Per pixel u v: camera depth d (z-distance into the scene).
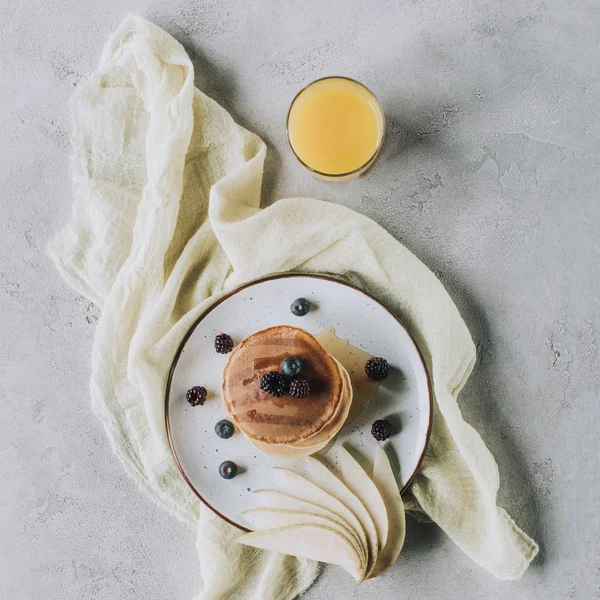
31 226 0.90
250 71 0.88
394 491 0.81
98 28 0.90
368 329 0.83
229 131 0.86
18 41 0.90
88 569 0.89
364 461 0.83
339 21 0.87
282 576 0.85
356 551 0.81
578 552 0.84
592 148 0.85
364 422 0.83
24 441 0.90
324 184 0.87
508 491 0.85
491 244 0.85
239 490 0.84
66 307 0.90
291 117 0.83
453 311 0.82
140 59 0.85
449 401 0.81
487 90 0.86
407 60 0.86
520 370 0.85
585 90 0.85
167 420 0.84
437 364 0.82
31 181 0.90
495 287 0.85
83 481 0.89
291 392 0.79
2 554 0.90
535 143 0.85
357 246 0.83
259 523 0.83
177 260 0.87
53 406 0.90
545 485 0.84
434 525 0.85
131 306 0.86
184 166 0.87
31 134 0.90
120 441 0.86
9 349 0.90
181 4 0.88
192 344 0.84
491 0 0.86
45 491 0.90
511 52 0.86
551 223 0.85
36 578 0.90
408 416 0.82
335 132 0.84
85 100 0.87
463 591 0.85
